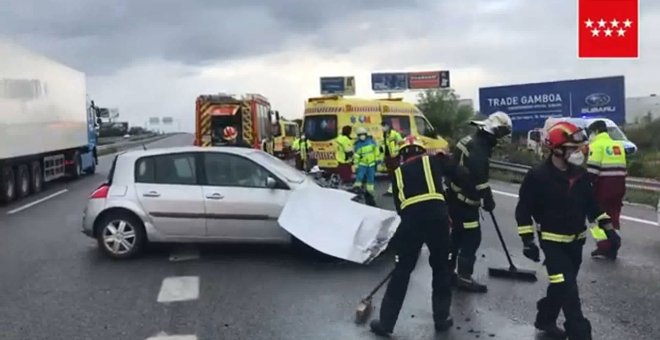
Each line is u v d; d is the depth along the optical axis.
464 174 7.36
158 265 9.16
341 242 8.90
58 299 7.56
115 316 6.87
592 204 5.66
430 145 23.84
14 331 6.43
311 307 7.06
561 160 5.54
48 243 11.14
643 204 15.32
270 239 9.41
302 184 9.55
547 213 5.55
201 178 9.55
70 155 24.88
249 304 7.21
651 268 8.65
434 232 6.13
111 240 9.55
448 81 70.38
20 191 18.39
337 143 19.08
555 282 5.51
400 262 6.14
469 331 6.21
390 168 9.07
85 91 26.45
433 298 6.32
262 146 27.92
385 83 70.69
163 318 6.76
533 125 35.84
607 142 9.62
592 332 6.10
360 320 6.51
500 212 14.09
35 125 19.16
